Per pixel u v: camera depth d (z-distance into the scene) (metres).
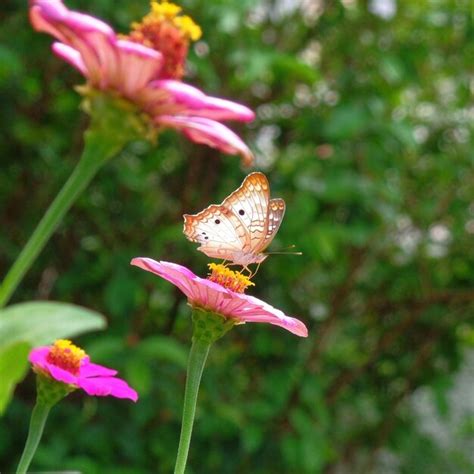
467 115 0.84
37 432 0.27
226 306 0.24
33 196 0.78
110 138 0.32
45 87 0.76
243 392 0.82
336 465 0.90
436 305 0.88
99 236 0.78
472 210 0.87
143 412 0.69
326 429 0.84
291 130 0.79
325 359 0.89
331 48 0.78
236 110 0.32
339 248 0.82
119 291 0.69
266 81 0.77
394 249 0.86
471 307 0.87
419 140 0.84
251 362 0.83
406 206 0.85
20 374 0.33
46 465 0.66
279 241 0.69
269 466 0.77
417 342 0.90
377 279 0.88
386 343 0.88
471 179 0.85
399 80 0.75
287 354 0.80
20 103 0.76
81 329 0.37
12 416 0.69
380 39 0.77
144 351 0.63
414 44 0.77
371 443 0.91
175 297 0.77
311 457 0.73
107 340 0.63
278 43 0.77
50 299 0.79
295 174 0.72
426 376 0.90
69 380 0.26
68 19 0.29
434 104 0.85
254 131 0.80
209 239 0.27
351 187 0.69
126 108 0.31
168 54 0.33
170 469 0.73
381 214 0.71
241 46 0.69
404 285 0.88
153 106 0.32
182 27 0.33
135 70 0.31
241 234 0.27
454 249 0.88
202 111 0.32
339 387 0.88
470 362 1.04
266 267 0.76
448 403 0.92
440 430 1.07
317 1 0.78
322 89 0.78
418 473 0.94
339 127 0.67
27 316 0.37
